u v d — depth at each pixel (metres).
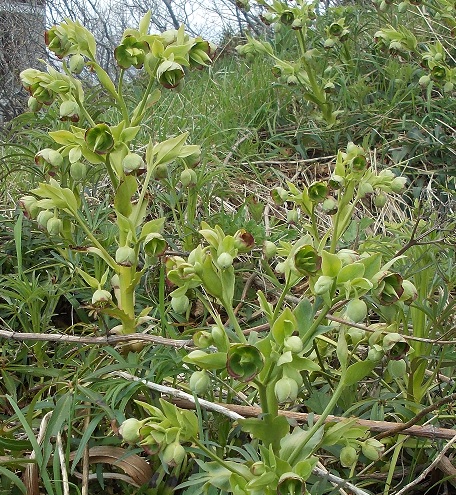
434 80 1.36
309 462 0.45
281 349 0.46
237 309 0.92
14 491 0.61
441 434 0.60
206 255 0.50
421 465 0.66
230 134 1.46
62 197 0.71
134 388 0.63
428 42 1.60
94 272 0.92
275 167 1.45
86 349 0.75
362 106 1.50
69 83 0.73
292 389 0.45
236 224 1.05
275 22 1.44
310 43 1.64
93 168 1.13
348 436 0.49
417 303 0.69
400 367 0.49
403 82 1.53
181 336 0.73
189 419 0.46
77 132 0.68
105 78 0.75
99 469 0.61
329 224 1.16
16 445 0.61
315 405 0.66
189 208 1.04
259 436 0.49
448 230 0.83
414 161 1.39
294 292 0.97
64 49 0.73
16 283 0.79
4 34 3.74
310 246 0.46
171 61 0.69
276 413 0.49
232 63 2.07
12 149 1.39
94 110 1.18
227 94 1.63
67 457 0.58
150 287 0.92
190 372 0.66
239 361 0.44
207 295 0.92
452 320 0.83
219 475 0.49
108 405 0.64
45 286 0.86
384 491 0.62
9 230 1.02
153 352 0.70
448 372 0.79
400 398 0.72
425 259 0.80
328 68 1.49
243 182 1.34
